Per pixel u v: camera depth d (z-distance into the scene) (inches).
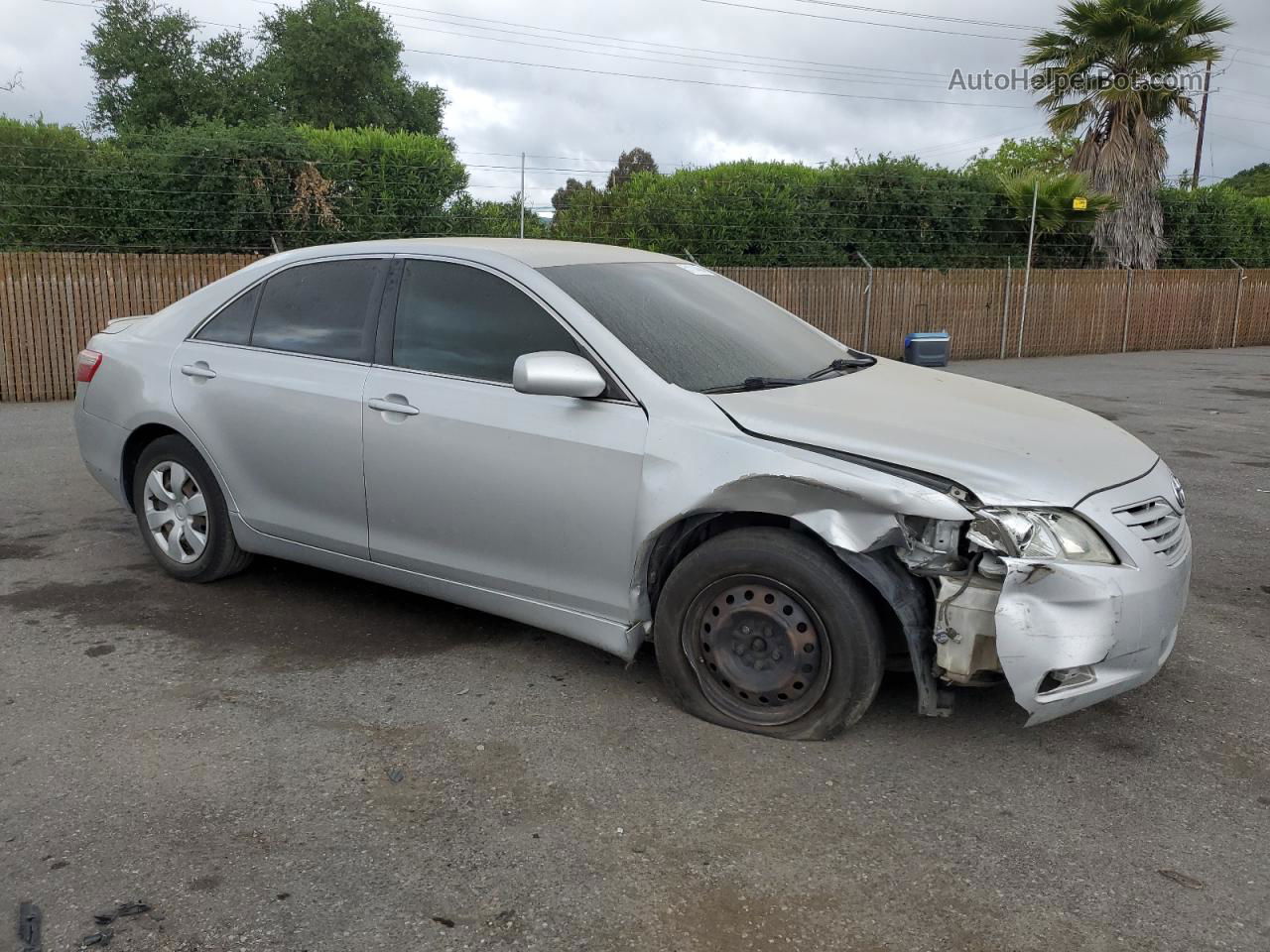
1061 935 101.1
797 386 154.0
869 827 119.6
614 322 154.2
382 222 565.6
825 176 746.8
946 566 129.3
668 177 739.4
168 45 1161.4
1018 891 108.1
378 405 164.6
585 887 107.8
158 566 213.5
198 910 103.3
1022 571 122.7
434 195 574.9
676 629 144.3
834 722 136.3
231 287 193.0
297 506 179.6
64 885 107.1
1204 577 217.6
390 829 118.0
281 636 176.4
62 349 471.8
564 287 157.9
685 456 138.5
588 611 151.1
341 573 190.2
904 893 107.4
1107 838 118.1
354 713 147.3
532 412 150.8
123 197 512.7
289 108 1258.0
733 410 140.6
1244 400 512.7
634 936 100.3
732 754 136.1
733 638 141.3
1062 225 806.5
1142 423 428.8
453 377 159.9
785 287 675.4
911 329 732.7
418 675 160.4
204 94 1148.5
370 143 563.8
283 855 112.7
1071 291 804.0
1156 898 107.0
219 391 185.8
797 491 131.5
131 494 209.3
